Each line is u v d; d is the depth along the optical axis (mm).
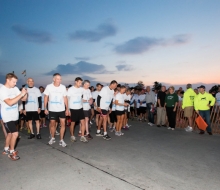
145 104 9977
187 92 7527
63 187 3053
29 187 3055
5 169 3732
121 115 6598
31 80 6086
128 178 3367
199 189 3039
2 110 4094
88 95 6402
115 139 6102
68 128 7918
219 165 4016
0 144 5480
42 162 4078
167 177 3430
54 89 5191
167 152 4812
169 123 7902
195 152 4836
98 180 3283
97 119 7863
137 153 4711
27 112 6105
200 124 6816
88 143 5594
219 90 7992
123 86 6547
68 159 4254
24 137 6340
